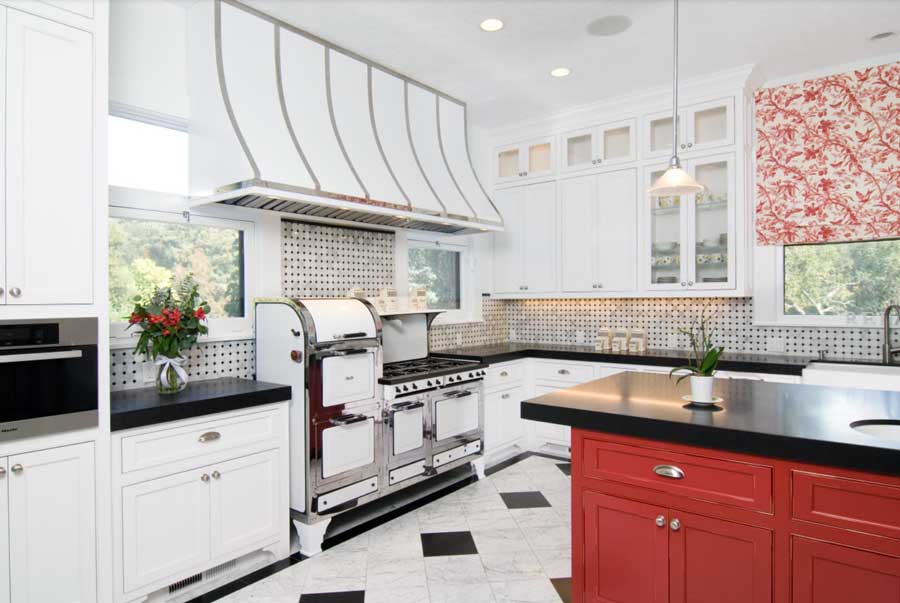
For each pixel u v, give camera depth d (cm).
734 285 371
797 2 273
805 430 164
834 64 356
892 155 344
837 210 361
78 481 204
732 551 171
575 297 448
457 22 295
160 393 253
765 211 388
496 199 495
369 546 286
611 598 196
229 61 273
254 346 315
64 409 200
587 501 202
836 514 154
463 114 420
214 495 244
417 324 411
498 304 520
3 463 187
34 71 197
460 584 247
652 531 187
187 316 261
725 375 360
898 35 313
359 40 317
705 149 381
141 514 220
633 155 414
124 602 214
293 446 284
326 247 358
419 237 438
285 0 273
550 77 371
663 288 402
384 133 348
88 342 207
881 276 362
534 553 277
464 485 377
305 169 279
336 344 290
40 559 195
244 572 259
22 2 194
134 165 276
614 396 223
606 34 308
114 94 260
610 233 427
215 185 268
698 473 177
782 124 379
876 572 148
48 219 200
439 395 353
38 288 197
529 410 210
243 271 316
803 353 381
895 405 202
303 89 304
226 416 249
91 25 211
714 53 335
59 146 203
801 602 160
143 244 277
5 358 184
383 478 315
